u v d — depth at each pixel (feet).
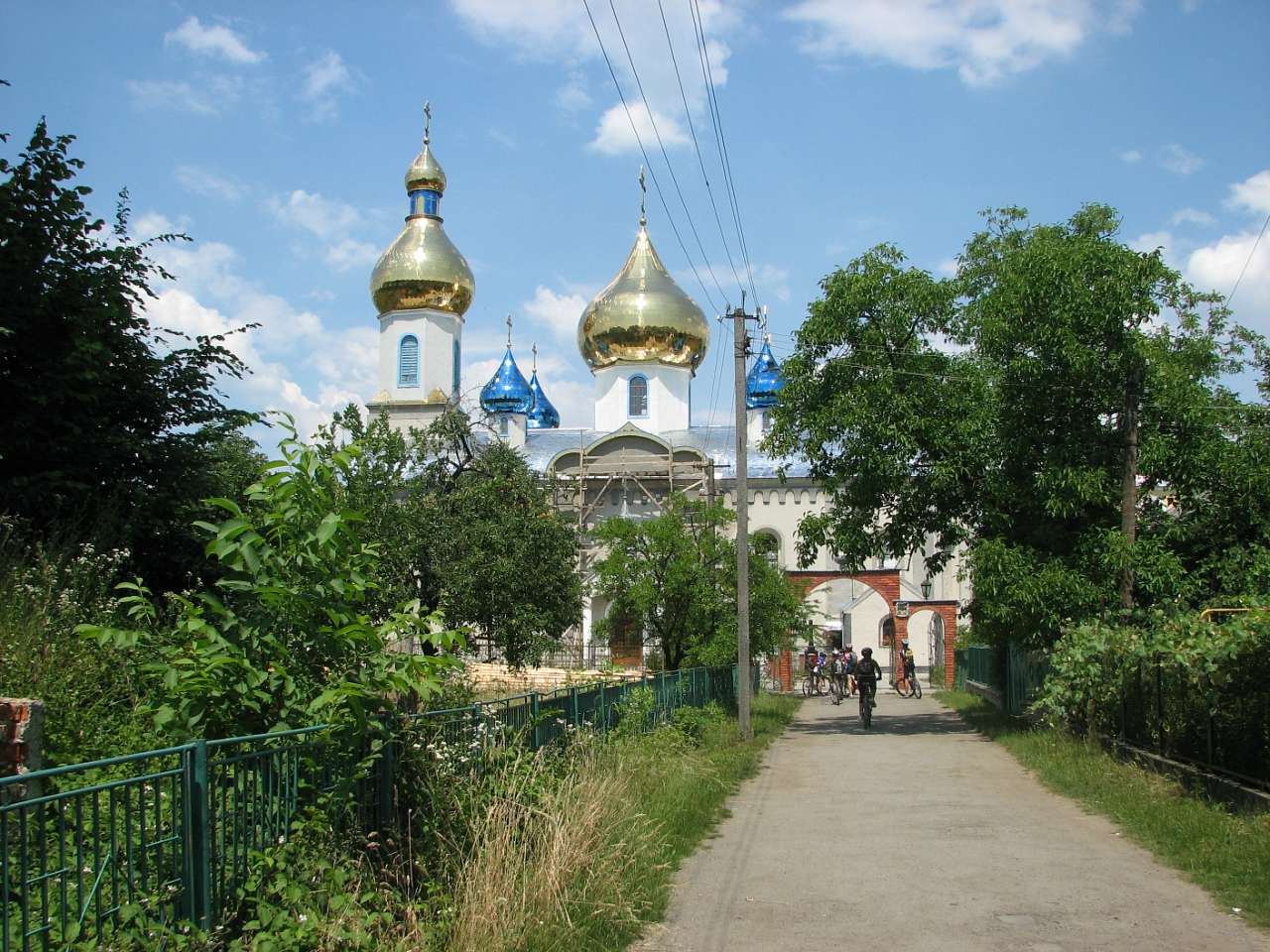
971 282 84.43
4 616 27.78
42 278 39.88
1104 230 74.64
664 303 175.94
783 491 172.14
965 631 150.20
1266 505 70.13
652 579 90.74
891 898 26.89
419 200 174.81
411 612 23.53
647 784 39.11
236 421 46.42
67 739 23.68
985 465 72.95
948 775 51.13
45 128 40.50
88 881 15.92
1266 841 29.73
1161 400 68.64
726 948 22.90
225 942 17.35
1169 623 45.60
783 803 42.73
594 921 23.31
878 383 73.15
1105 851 32.35
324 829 19.43
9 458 39.09
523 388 184.85
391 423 166.91
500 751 29.17
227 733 20.45
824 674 141.69
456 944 20.40
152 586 42.47
